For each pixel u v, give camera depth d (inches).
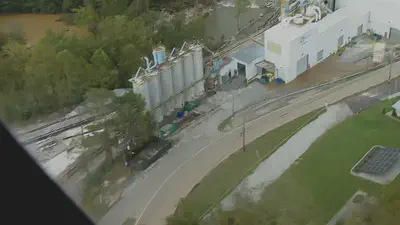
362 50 4306.1
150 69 3462.1
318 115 3427.7
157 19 4877.0
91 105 3112.7
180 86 3671.3
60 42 4072.3
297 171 2851.9
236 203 2544.3
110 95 3139.8
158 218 2635.3
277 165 2930.6
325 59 4222.4
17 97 3526.1
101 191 2837.1
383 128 3179.1
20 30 5137.8
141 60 3919.8
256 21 5196.9
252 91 3848.4
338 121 3324.3
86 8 5007.4
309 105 3577.8
